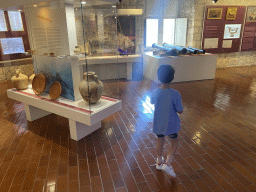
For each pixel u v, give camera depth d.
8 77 4.36
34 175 2.78
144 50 9.16
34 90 4.10
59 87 3.66
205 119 4.48
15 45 3.86
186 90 6.77
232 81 7.81
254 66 10.77
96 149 3.40
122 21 8.22
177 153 3.23
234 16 9.66
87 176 2.75
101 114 3.28
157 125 2.53
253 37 10.38
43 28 3.46
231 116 4.62
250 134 3.80
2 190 2.52
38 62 3.92
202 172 2.78
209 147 3.39
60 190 2.50
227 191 2.43
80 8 2.70
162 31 9.28
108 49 3.31
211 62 8.01
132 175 2.75
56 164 3.02
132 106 5.39
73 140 3.71
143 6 8.52
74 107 3.38
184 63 7.70
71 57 3.28
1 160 3.13
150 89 6.96
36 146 3.52
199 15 9.27
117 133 3.96
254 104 5.35
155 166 2.93
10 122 4.49
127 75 8.31
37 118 4.66
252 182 2.58
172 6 9.16
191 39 9.54
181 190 2.46
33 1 3.07
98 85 3.26
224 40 10.03
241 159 3.05
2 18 3.72
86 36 2.91
